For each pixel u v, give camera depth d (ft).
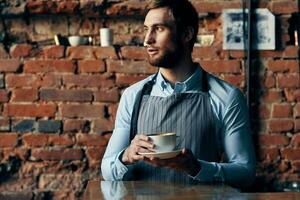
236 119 7.56
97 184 6.97
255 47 13.05
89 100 12.94
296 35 13.23
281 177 13.04
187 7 7.64
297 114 13.07
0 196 12.82
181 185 6.88
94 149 12.93
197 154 7.48
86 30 13.35
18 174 12.92
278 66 13.08
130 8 13.08
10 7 13.03
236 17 13.07
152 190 6.49
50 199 12.90
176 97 7.59
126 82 12.97
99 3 13.05
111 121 12.94
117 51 12.99
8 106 12.88
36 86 12.91
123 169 7.18
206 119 7.54
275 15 13.10
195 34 7.82
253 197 6.01
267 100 13.06
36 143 12.89
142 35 13.38
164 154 6.50
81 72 12.94
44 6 13.03
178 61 7.61
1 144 12.89
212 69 13.05
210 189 6.55
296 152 13.05
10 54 12.94
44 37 13.26
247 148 7.53
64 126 12.91
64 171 12.96
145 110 7.65
